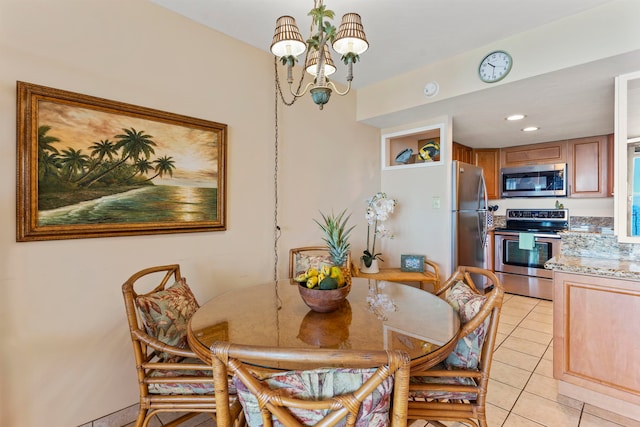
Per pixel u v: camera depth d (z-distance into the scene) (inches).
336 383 28.8
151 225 70.3
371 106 120.6
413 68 105.3
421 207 125.6
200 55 79.3
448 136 117.3
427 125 123.2
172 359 53.9
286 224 100.7
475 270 64.2
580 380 70.4
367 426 30.1
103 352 64.8
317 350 27.1
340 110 119.3
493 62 87.8
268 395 28.3
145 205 69.5
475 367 49.9
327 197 114.4
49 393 58.7
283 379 29.2
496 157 176.1
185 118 75.8
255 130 91.9
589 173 147.6
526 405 71.3
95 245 63.5
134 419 69.1
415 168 127.3
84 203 61.3
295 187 103.5
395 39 85.8
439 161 120.6
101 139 63.2
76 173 60.3
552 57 77.9
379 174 137.6
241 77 88.3
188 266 77.8
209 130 80.6
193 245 78.7
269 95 95.5
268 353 27.4
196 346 44.4
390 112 114.3
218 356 28.7
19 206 54.5
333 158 116.6
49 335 58.4
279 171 98.7
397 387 28.2
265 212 94.9
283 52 52.1
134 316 51.5
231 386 48.4
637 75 78.1
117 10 65.7
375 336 45.9
